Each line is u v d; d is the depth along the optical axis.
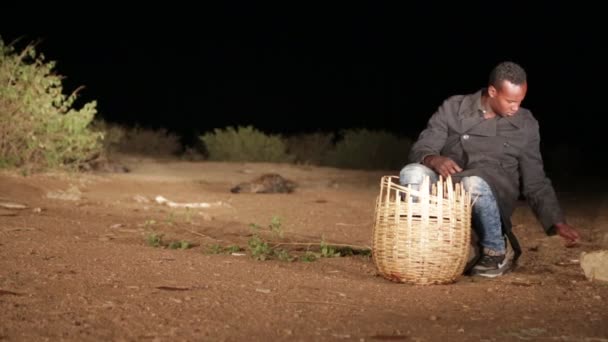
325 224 9.74
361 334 4.72
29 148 12.16
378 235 6.19
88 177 12.59
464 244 6.12
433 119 6.73
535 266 7.25
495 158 6.57
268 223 9.62
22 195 10.57
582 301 5.66
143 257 6.74
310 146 21.47
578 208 11.59
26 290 5.47
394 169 18.92
